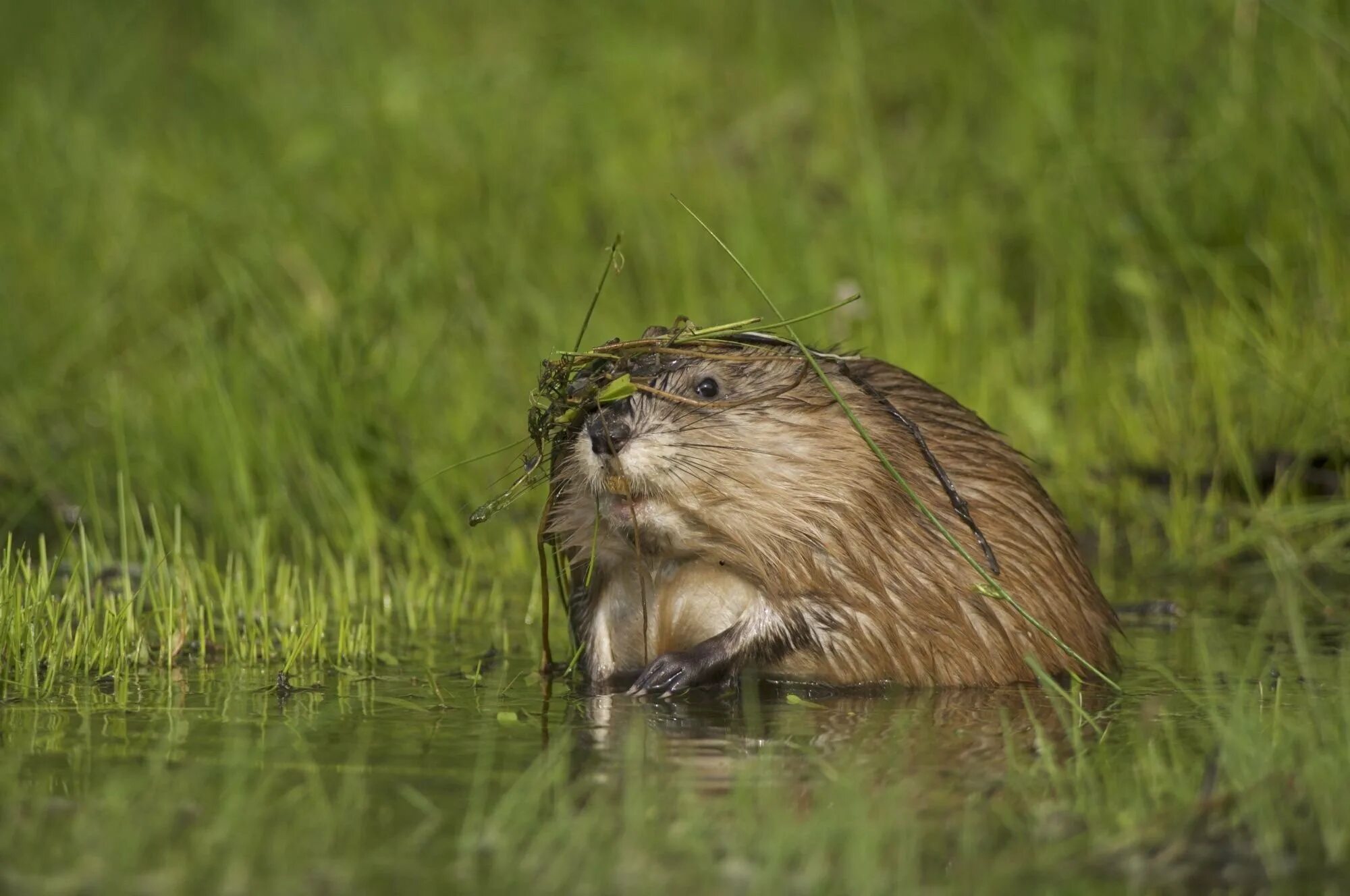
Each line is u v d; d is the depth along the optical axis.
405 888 4.65
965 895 4.67
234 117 17.47
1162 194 13.45
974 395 12.02
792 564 7.57
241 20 19.42
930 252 13.98
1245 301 12.73
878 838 5.00
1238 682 7.51
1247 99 13.52
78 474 11.57
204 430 11.34
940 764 5.91
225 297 13.45
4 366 13.30
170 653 7.77
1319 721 6.36
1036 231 13.76
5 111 17.66
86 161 16.42
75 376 13.54
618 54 16.83
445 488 11.50
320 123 16.62
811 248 13.73
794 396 7.71
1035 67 14.84
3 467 11.93
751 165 15.84
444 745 6.20
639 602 7.94
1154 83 14.55
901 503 7.77
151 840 5.00
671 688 7.45
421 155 15.54
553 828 5.11
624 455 7.24
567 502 7.63
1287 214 12.91
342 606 8.77
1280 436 11.56
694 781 5.66
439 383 12.48
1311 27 12.59
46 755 5.95
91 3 19.84
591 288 13.95
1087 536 11.43
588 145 15.70
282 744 6.17
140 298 14.38
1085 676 7.89
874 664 7.71
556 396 7.62
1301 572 10.27
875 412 7.87
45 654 7.79
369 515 10.80
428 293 13.66
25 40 19.23
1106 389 12.32
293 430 11.36
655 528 7.48
